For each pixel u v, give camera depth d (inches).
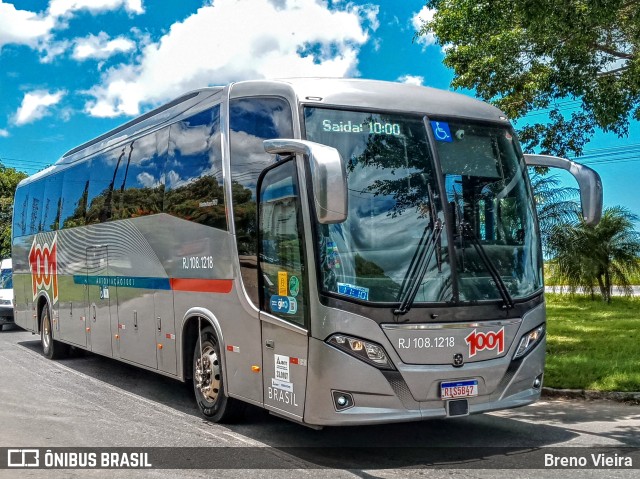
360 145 262.8
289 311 261.0
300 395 255.0
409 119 273.0
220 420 322.3
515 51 510.6
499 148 287.9
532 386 273.1
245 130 295.3
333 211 221.0
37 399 387.2
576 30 413.1
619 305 951.0
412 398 247.1
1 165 1676.9
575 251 944.9
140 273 392.2
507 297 265.0
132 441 293.4
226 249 302.7
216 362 321.7
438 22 575.5
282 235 266.2
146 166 390.9
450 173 271.1
